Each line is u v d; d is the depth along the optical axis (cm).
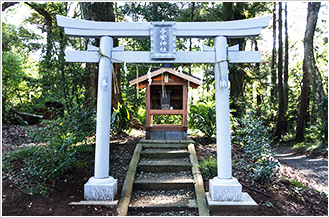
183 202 358
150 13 998
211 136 644
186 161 484
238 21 365
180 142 569
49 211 309
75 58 365
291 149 1180
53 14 1120
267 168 411
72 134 420
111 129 634
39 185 345
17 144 511
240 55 369
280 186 424
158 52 367
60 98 572
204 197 358
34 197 330
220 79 361
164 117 929
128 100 961
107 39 367
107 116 362
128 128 687
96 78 668
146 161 481
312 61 1055
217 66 367
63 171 384
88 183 345
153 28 367
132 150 535
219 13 1214
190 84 630
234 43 1081
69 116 410
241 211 330
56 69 625
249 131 461
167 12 1044
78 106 485
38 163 366
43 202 324
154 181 404
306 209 368
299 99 1583
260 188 402
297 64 1791
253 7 1285
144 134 706
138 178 423
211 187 350
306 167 804
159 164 458
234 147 601
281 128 1436
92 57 368
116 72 739
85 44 695
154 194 388
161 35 367
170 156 505
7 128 626
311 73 1058
